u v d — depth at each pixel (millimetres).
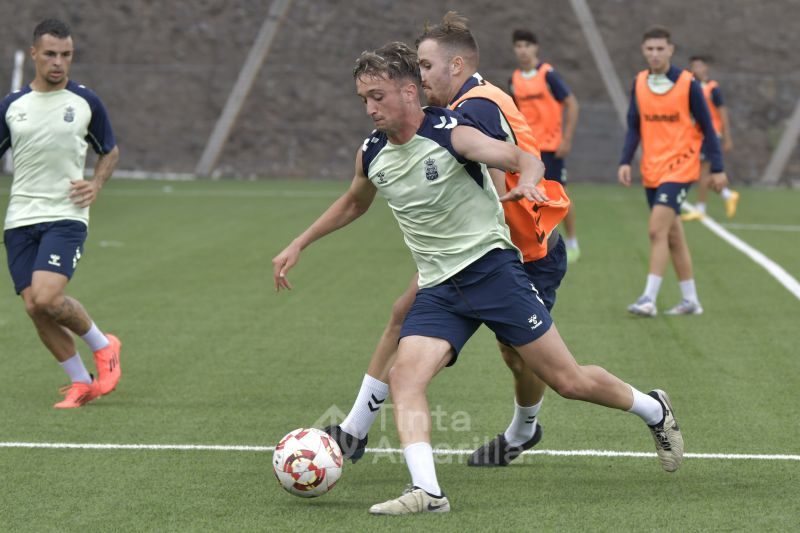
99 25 84062
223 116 78375
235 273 34156
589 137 77125
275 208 54281
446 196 13383
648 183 27453
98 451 16219
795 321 26328
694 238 42438
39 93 19078
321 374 21375
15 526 12914
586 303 28781
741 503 13719
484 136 13078
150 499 13938
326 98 80062
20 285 19109
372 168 13688
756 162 75562
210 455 16031
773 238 42469
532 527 12766
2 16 83688
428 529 12695
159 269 34875
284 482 13539
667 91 26734
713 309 27906
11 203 19297
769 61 82562
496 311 13617
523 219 14625
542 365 13812
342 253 38594
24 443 16641
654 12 86062
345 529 12703
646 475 15023
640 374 21141
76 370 18984
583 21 83438
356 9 85250
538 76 37438
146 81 80688
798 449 16172
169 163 76875
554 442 16734
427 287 13984
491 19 84812
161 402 19266
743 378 20750
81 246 19297
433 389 20109
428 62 14922
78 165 19297
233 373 21469
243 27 83938
